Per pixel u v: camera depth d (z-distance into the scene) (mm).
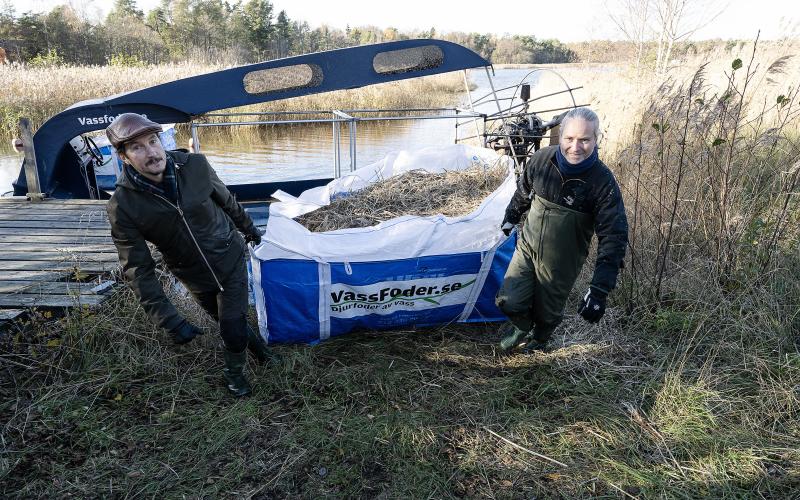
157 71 21078
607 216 2811
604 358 3445
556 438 2805
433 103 22469
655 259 4246
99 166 7332
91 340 3408
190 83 5754
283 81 5957
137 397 3113
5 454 2676
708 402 2965
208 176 2842
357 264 3389
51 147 6000
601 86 11383
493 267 3586
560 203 2904
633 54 15219
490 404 3053
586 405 3020
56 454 2697
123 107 5758
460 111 7219
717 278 3871
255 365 3375
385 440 2795
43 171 6215
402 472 2598
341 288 3418
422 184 4730
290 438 2809
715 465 2566
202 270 2861
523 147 5910
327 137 14844
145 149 2518
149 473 2590
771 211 4320
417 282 3502
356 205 4484
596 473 2559
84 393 3127
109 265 4359
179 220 2711
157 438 2812
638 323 3723
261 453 2715
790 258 3965
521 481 2531
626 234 2828
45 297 3846
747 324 3510
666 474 2541
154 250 4410
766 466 2555
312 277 3373
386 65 6180
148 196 2625
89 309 3637
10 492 2471
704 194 4445
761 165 4754
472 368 3383
